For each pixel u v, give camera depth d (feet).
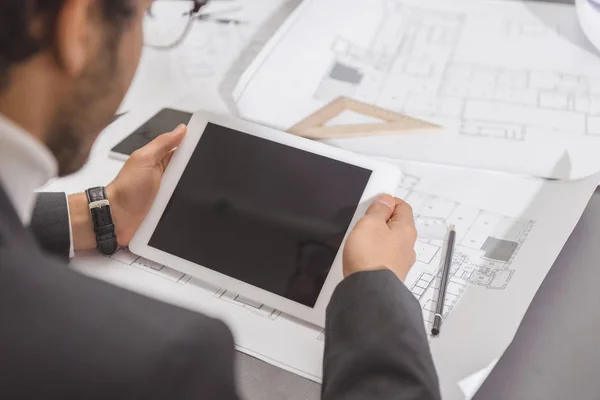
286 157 2.32
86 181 2.60
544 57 3.17
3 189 1.21
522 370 1.94
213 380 1.13
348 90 3.02
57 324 1.08
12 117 1.32
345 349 1.68
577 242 2.31
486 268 2.22
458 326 2.05
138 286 2.24
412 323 1.72
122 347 1.07
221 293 2.22
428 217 2.41
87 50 1.35
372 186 2.21
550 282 2.19
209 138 2.40
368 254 1.97
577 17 3.38
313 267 2.16
